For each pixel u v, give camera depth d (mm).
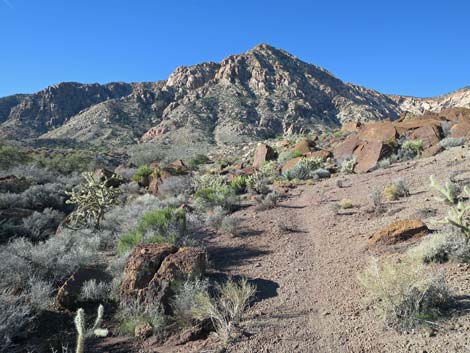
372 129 23469
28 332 4816
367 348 3889
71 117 186125
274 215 10961
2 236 9500
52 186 14953
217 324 4680
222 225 9594
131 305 5316
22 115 181000
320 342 4180
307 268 6605
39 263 6582
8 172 20234
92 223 10227
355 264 6293
